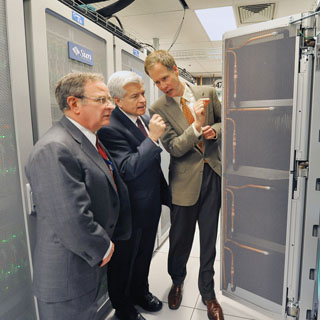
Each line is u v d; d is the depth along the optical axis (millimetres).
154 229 1613
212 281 1716
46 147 899
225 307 1767
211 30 4152
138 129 1421
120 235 1354
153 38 4496
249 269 1595
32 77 1149
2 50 1005
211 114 1565
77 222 897
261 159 1431
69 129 1001
